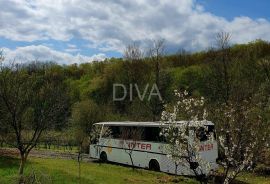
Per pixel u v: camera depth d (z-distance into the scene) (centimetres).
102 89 8106
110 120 5422
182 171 2680
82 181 2214
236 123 1817
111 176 2552
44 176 2019
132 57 7112
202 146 2533
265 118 2905
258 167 2897
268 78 4581
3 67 2294
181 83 6969
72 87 8712
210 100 4188
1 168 2275
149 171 2934
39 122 1989
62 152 4497
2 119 2283
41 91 2252
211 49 5522
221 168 2720
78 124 5328
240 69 5047
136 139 3186
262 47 7694
